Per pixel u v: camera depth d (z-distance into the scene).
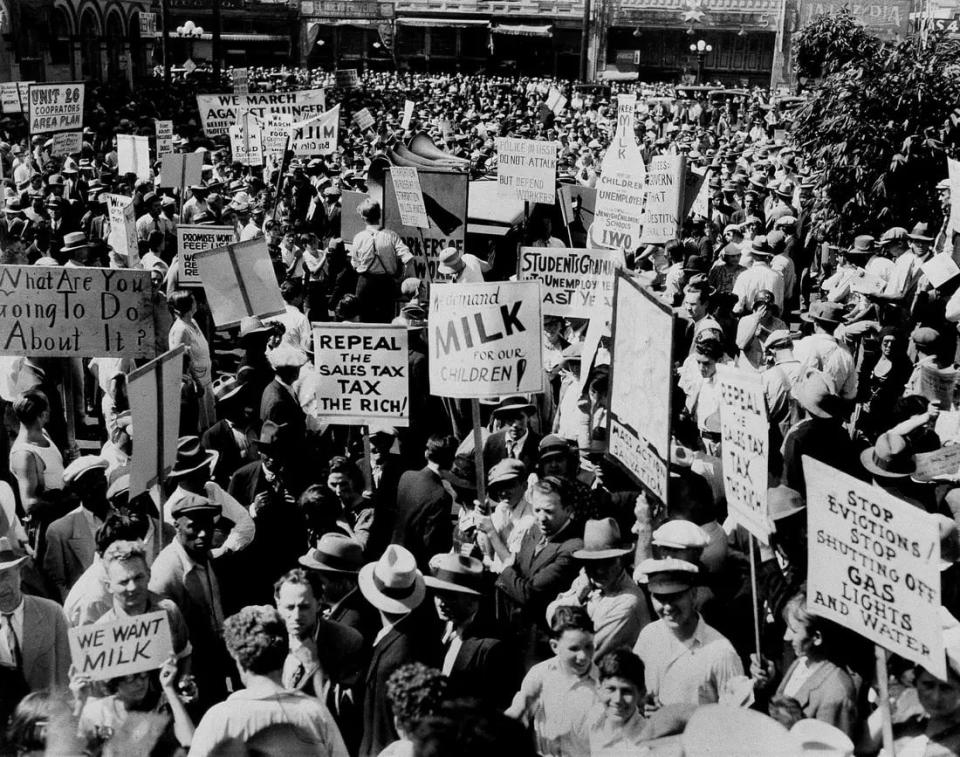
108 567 5.18
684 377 9.01
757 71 73.56
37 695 4.79
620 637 5.55
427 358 9.12
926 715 4.79
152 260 13.52
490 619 6.04
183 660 5.24
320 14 76.50
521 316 7.32
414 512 6.77
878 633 4.53
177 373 6.03
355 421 7.66
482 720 2.78
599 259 9.38
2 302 7.05
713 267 14.55
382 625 5.91
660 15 73.88
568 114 38.53
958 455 6.56
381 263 13.09
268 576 6.62
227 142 27.80
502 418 7.70
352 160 24.59
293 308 10.77
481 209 16.47
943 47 14.35
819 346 9.47
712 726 3.98
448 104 42.38
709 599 5.83
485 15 77.06
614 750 4.76
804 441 7.32
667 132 32.56
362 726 5.53
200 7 75.25
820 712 4.89
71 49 46.97
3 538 5.37
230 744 4.61
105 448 7.70
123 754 4.85
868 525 4.52
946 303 11.69
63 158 20.33
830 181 14.66
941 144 13.95
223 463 8.17
